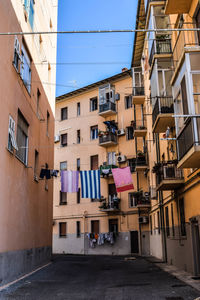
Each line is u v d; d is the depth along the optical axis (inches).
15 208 525.3
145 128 1166.3
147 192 1144.2
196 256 529.3
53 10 995.9
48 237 821.9
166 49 652.7
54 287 423.2
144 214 1197.7
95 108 1457.9
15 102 538.0
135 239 1213.7
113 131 1318.9
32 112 672.4
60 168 1502.2
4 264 458.3
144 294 362.3
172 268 641.6
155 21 676.1
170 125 648.4
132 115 1315.2
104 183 1326.3
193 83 418.6
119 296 352.5
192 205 537.3
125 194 1267.2
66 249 1396.4
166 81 632.4
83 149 1438.2
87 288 411.5
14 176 522.9
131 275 548.7
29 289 410.0
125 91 1359.5
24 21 613.3
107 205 1283.2
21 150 583.2
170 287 408.5
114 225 1285.7
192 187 530.3
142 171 1227.2
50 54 926.4
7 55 492.4
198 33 472.7
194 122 399.5
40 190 737.0
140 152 1195.3
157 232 959.0
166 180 598.5
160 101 621.6
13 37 527.2
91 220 1346.0
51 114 914.1
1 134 458.6
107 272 602.2
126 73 1342.3
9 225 489.7
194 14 489.4
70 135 1503.4
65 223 1430.9
